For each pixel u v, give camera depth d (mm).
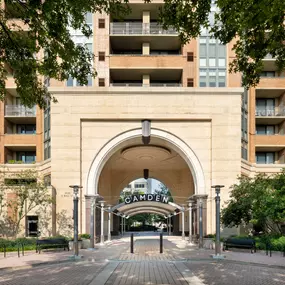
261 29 10758
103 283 12250
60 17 10750
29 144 36594
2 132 36719
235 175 29484
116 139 30094
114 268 15828
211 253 21578
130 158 39500
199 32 11766
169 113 30109
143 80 37156
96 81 35000
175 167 44156
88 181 29438
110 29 36250
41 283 12391
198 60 35875
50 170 31391
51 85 33281
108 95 30234
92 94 30188
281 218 22062
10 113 37406
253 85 12656
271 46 10953
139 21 38375
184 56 35969
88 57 12805
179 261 18141
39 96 12797
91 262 17938
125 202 30531
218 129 30000
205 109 30172
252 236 25875
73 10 10656
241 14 9844
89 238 26938
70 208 29094
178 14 11211
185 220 44688
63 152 29641
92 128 30172
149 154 37562
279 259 18141
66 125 29906
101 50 35531
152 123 30297
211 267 16125
